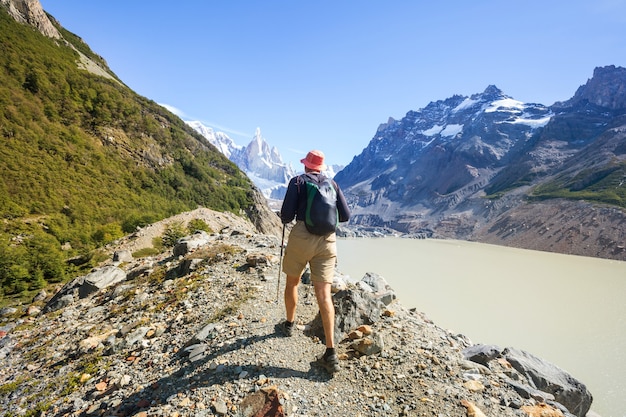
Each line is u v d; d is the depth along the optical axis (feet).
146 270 41.78
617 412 90.89
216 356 15.56
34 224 219.82
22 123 325.01
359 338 17.16
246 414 11.86
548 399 14.06
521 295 233.55
